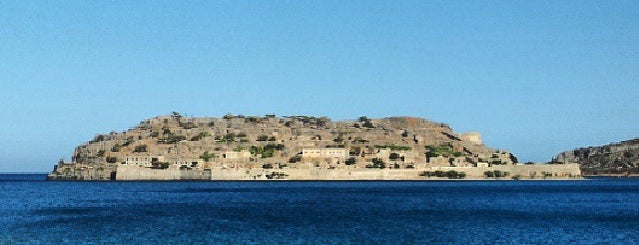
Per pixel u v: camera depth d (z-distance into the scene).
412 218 196.50
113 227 171.25
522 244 141.50
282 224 179.00
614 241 145.25
